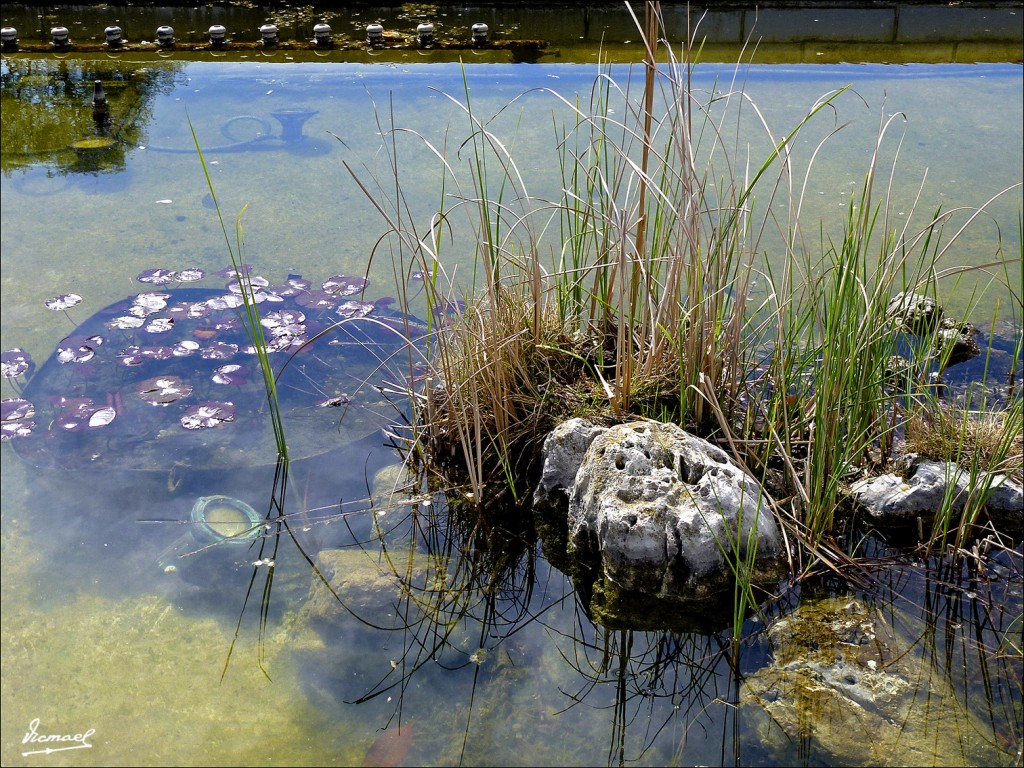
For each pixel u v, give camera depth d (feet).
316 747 7.41
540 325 11.03
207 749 7.36
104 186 17.40
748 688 7.84
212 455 10.61
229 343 12.32
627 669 8.14
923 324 12.39
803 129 20.27
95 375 11.64
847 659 7.97
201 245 15.12
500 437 10.53
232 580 9.07
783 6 29.40
